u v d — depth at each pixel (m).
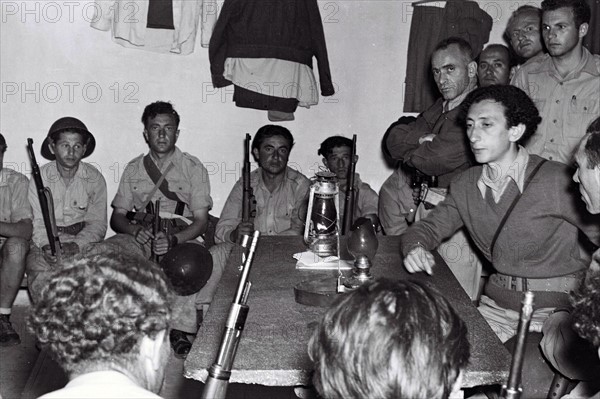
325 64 5.09
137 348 1.34
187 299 4.04
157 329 1.35
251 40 5.00
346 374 1.16
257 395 3.37
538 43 4.46
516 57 4.73
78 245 4.60
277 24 4.98
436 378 1.15
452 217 3.17
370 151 5.34
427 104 5.23
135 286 1.35
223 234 4.64
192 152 5.29
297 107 5.27
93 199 4.76
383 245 3.25
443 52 3.90
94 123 5.21
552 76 4.15
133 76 5.19
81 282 1.33
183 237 4.60
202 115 5.25
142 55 5.17
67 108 5.18
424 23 5.16
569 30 3.96
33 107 5.16
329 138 4.80
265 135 4.65
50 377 3.71
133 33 5.06
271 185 4.74
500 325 3.00
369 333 1.15
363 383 1.14
